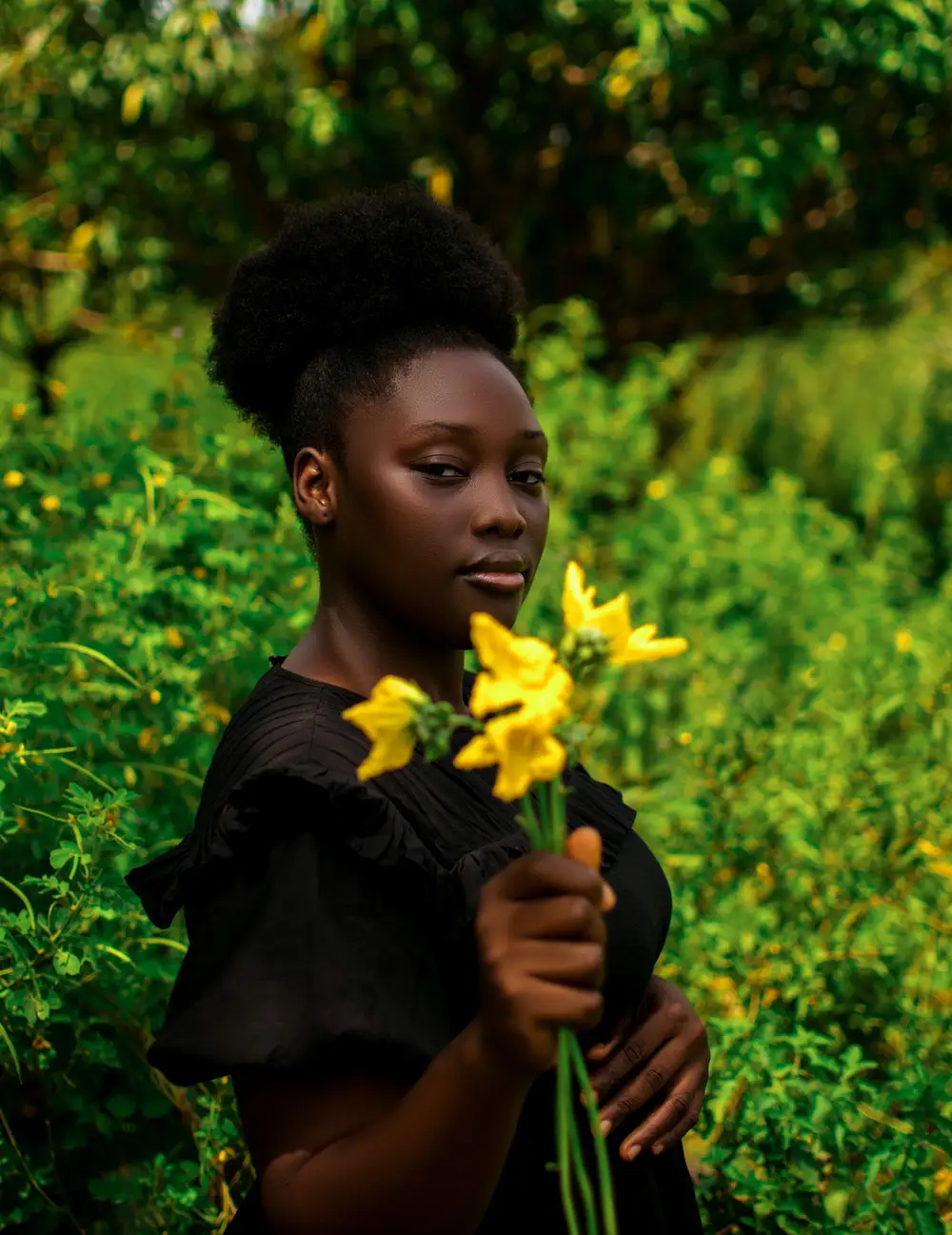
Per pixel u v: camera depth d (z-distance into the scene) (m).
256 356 1.38
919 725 3.13
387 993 1.09
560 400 4.54
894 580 4.61
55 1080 2.05
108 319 5.75
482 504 1.24
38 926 1.88
